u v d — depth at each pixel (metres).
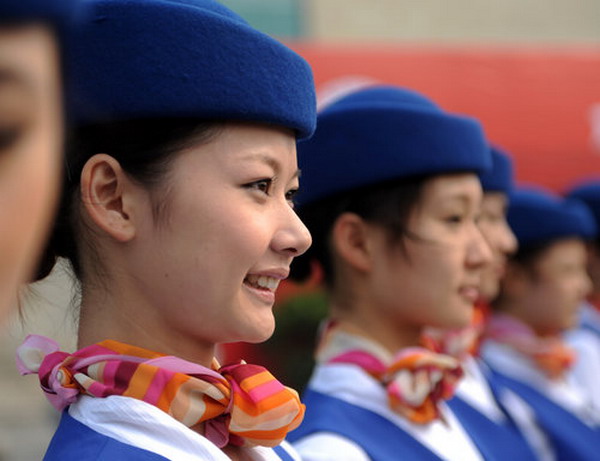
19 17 1.23
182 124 2.64
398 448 4.18
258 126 2.72
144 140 2.65
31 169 1.25
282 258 2.79
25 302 2.89
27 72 1.25
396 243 4.27
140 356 2.71
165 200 2.66
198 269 2.66
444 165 4.23
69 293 2.96
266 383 2.80
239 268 2.67
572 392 7.27
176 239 2.66
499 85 14.16
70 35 1.32
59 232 2.79
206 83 2.62
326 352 4.45
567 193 9.25
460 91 14.02
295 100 2.76
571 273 7.20
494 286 6.02
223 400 2.73
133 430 2.62
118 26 2.63
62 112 1.35
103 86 2.62
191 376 2.69
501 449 5.42
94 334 2.80
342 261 4.41
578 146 14.34
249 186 2.72
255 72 2.66
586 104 14.41
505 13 18.12
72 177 2.72
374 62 13.68
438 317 4.30
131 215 2.69
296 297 12.60
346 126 4.24
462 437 4.54
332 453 3.97
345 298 4.45
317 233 4.44
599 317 8.95
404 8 17.73
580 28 18.47
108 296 2.78
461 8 18.00
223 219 2.65
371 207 4.30
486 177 5.77
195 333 2.75
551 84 14.34
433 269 4.26
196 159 2.66
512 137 14.19
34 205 1.26
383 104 4.25
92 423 2.67
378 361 4.33
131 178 2.68
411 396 4.24
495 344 7.15
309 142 4.32
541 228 7.11
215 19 2.63
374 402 4.27
